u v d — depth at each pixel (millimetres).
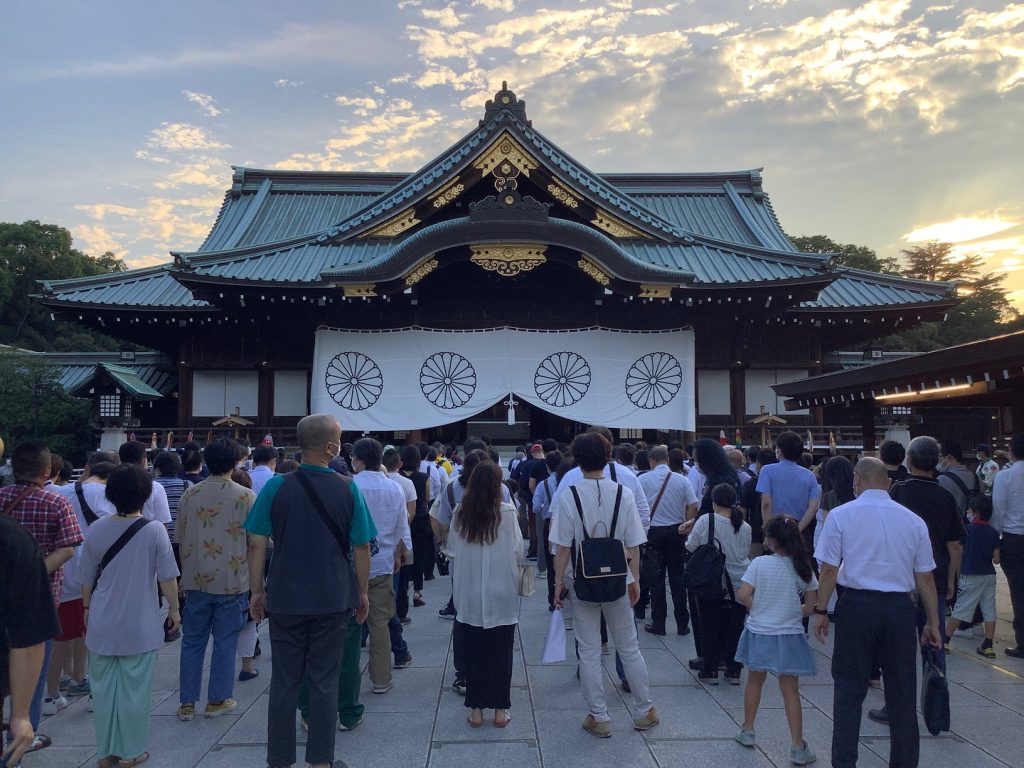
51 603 3201
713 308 19922
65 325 58219
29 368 22641
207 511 5805
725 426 20438
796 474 7723
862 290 21297
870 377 9859
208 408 20406
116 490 4988
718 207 27422
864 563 4512
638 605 8797
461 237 17672
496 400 19125
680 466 8555
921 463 6195
